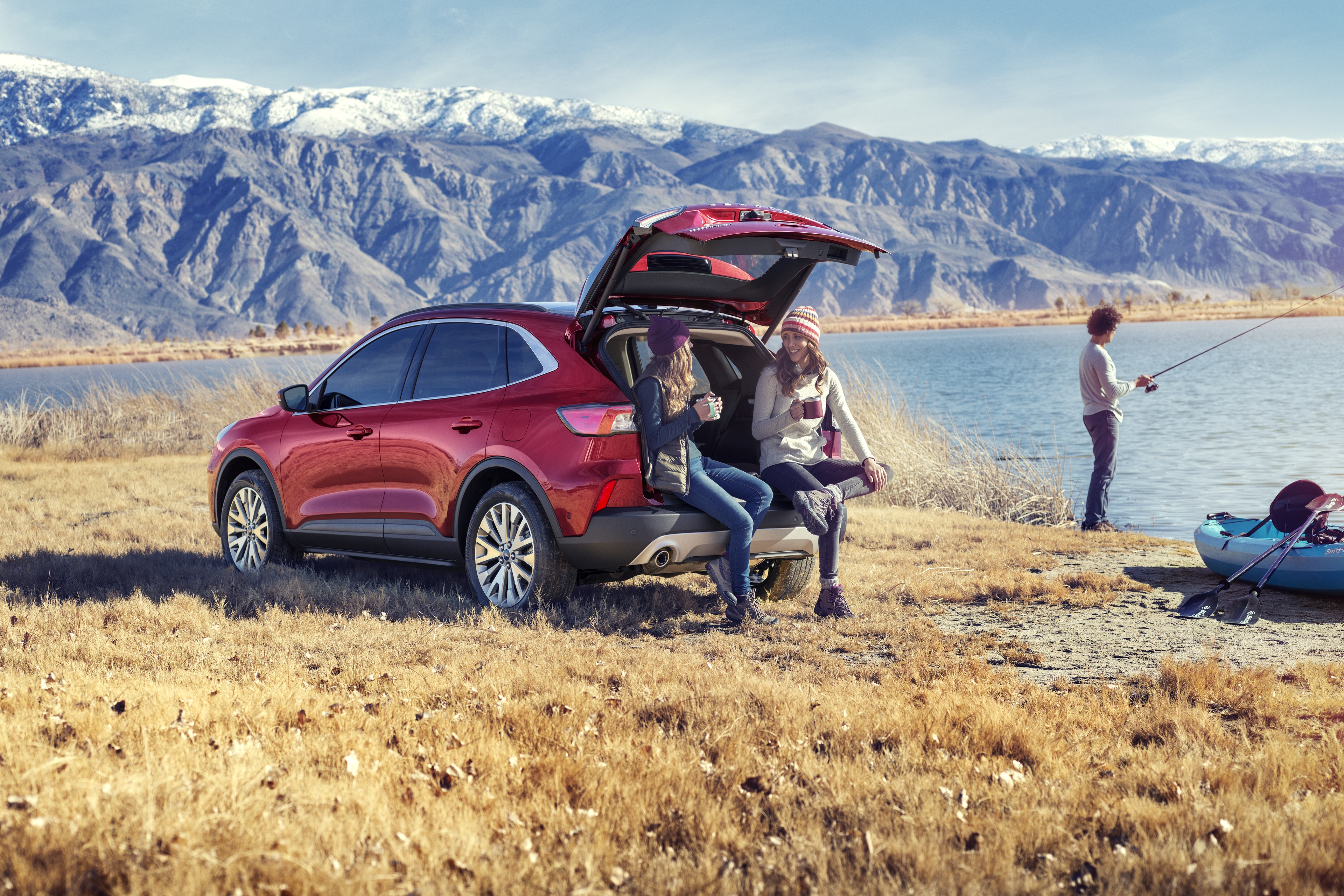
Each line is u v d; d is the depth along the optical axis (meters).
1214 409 22.53
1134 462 15.34
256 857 2.67
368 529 6.88
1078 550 8.91
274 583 6.81
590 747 3.76
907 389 31.09
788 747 3.77
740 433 6.79
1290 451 15.70
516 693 4.49
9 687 4.18
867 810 3.24
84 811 2.84
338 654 5.32
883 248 6.07
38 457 16.12
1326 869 2.77
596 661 5.02
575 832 3.01
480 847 2.90
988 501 12.19
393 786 3.34
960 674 4.92
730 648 5.51
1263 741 3.95
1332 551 6.48
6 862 2.54
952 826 3.11
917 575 7.68
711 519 6.04
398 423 6.66
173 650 5.22
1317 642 5.68
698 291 6.38
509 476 6.27
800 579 6.92
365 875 2.62
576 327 6.05
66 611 6.00
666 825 3.14
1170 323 122.31
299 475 7.31
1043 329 153.75
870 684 4.83
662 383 5.77
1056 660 5.39
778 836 3.10
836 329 187.38
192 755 3.42
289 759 3.52
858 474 6.41
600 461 5.77
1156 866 2.81
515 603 6.19
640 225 5.43
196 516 10.38
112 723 3.74
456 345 6.63
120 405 20.12
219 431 18.19
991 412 23.36
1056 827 3.09
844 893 2.71
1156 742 3.99
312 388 7.52
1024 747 3.85
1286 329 85.38
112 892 2.49
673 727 4.02
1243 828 3.01
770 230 5.65
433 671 4.81
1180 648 5.60
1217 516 8.09
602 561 5.80
